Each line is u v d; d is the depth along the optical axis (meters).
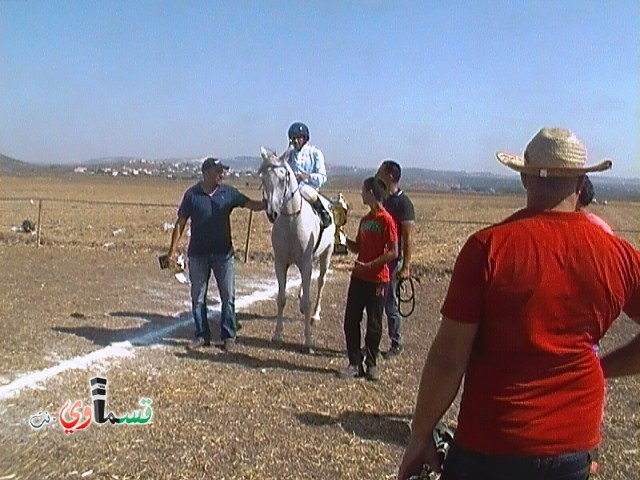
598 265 2.42
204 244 8.17
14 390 6.54
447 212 46.75
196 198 8.16
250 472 4.96
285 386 7.01
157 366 7.54
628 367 2.74
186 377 7.17
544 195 2.53
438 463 2.62
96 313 9.96
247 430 5.78
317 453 5.35
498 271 2.38
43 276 12.82
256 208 8.48
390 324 8.24
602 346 8.99
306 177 8.74
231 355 8.09
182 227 8.31
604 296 2.42
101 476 4.81
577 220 2.50
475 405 2.48
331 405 6.48
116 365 7.51
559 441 2.37
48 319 9.41
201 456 5.21
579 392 2.42
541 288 2.36
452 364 2.45
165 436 5.58
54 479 4.74
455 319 2.43
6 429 5.61
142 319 9.74
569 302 2.38
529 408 2.38
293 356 8.19
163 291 11.90
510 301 2.37
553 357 2.38
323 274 9.69
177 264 8.59
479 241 2.46
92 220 27.70
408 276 7.92
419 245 21.52
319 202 8.77
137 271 13.91
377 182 6.87
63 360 7.60
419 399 2.54
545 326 2.37
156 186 88.62
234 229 25.70
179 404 6.34
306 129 9.35
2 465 4.92
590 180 3.85
